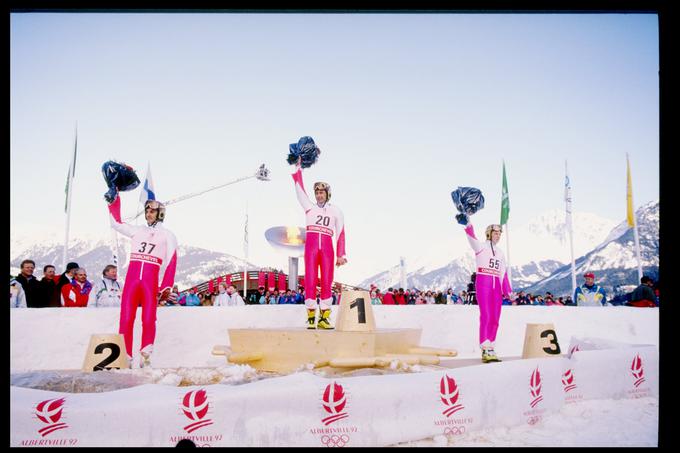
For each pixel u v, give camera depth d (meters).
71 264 10.26
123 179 7.79
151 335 7.66
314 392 4.38
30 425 4.01
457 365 7.23
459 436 4.79
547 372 5.62
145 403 4.12
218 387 4.32
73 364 8.54
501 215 20.42
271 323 9.70
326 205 8.27
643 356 6.67
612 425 5.16
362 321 6.91
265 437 4.22
